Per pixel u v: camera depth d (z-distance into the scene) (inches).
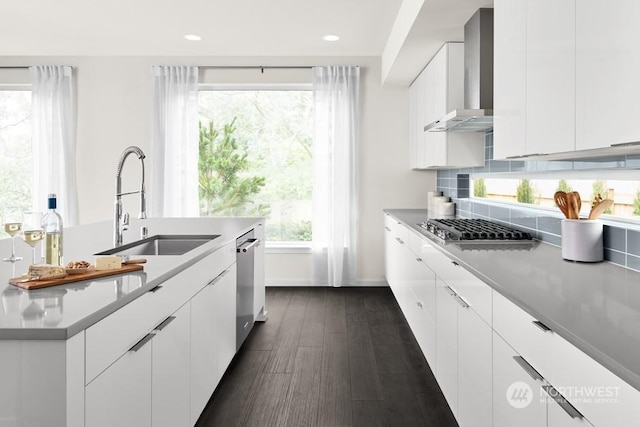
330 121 206.8
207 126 219.3
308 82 210.1
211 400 102.7
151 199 208.2
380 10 155.2
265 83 210.4
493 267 72.8
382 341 141.4
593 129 55.6
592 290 57.8
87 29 175.9
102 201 211.8
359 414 96.6
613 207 78.7
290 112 219.9
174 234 115.2
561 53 63.8
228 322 110.1
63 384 42.4
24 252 83.0
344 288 211.6
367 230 213.9
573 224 77.6
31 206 218.8
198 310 84.6
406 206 213.0
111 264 65.7
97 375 47.8
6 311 47.0
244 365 122.3
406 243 144.7
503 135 88.0
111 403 50.9
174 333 71.3
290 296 197.8
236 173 220.2
